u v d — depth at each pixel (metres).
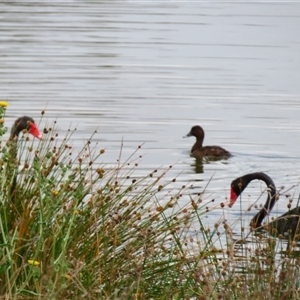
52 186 7.82
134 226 7.95
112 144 18.02
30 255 7.05
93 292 6.73
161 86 24.47
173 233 8.07
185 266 8.23
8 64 27.03
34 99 21.83
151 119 20.41
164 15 41.09
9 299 6.29
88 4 44.03
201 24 38.56
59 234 7.25
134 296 6.88
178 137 19.03
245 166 17.31
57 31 34.88
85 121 19.86
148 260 7.76
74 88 23.53
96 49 30.92
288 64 28.84
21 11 40.69
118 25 37.31
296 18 40.94
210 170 16.83
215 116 21.14
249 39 34.50
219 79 25.83
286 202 14.55
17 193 7.89
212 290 6.83
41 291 6.53
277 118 21.06
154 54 30.39
